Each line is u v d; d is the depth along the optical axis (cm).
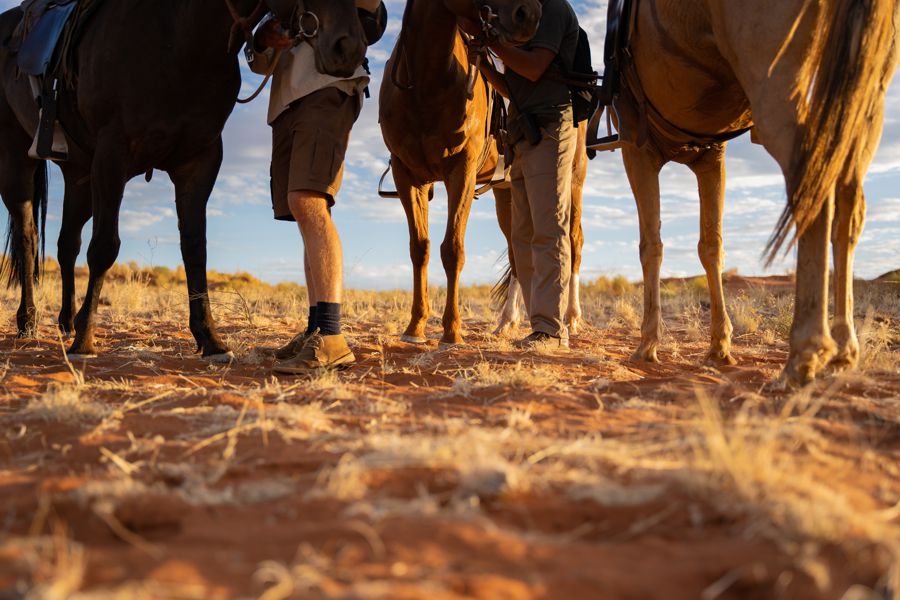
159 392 363
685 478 197
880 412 301
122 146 486
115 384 381
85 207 668
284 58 464
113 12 487
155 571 140
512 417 298
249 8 448
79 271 2317
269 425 281
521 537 168
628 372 440
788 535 164
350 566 148
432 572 145
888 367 432
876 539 160
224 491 202
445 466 215
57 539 160
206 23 459
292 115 463
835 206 395
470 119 605
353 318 962
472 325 916
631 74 465
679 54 418
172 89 473
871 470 229
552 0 550
